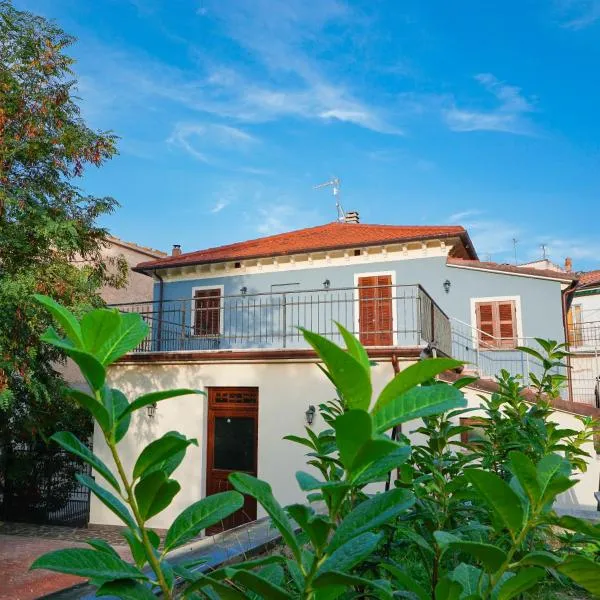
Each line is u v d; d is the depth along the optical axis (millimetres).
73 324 856
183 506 9656
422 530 2236
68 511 10992
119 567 931
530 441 3094
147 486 905
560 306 14102
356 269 15828
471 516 2254
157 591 1870
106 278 11438
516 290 14492
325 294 15867
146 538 938
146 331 930
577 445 4012
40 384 9648
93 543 990
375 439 757
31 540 9398
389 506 908
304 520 812
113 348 898
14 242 9008
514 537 992
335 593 931
